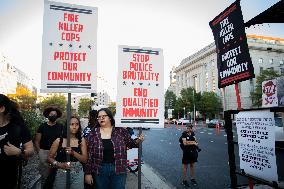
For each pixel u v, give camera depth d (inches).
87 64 160.4
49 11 158.2
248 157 134.0
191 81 3540.8
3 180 104.8
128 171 339.3
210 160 426.9
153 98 179.8
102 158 146.9
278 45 2615.7
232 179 144.8
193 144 285.3
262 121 123.6
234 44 144.1
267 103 224.1
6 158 105.5
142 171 345.1
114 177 148.2
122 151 150.9
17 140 108.9
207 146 622.8
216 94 2559.1
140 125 173.9
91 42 162.6
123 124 172.1
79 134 184.1
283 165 238.4
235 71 143.6
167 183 282.5
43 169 198.8
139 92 177.8
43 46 155.4
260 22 151.7
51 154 174.9
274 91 215.0
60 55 157.2
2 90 2581.2
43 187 188.7
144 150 571.5
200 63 3235.7
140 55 181.2
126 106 174.2
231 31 146.4
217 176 312.5
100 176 146.3
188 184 279.3
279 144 241.3
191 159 284.4
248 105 2475.4
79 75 158.6
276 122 337.1
